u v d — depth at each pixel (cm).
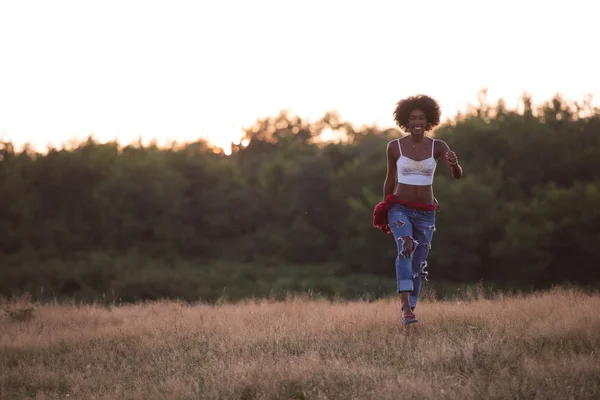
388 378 506
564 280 5212
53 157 7069
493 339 581
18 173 7012
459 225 5288
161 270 6050
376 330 686
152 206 6912
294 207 6550
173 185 6962
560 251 5338
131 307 1099
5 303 1120
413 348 601
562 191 5347
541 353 566
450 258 5262
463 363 538
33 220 6894
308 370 534
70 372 631
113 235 6875
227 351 639
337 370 530
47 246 6712
